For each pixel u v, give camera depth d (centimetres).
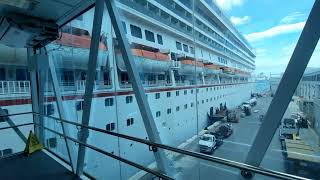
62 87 511
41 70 338
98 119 508
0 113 372
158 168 170
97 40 222
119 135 176
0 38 312
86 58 526
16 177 262
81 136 240
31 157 329
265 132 98
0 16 254
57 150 357
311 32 87
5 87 509
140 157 429
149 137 184
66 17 276
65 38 469
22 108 534
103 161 469
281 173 85
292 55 91
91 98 231
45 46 351
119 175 445
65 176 262
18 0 220
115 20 204
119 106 538
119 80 525
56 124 379
